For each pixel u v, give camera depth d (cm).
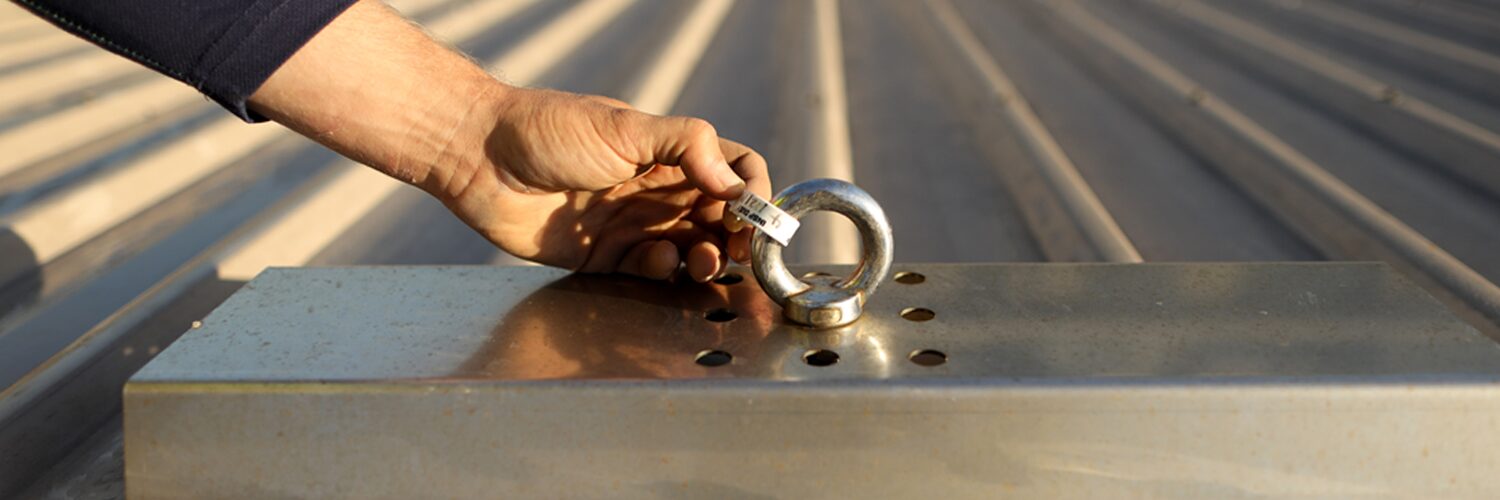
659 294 94
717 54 239
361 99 89
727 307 91
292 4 83
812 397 76
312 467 78
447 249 138
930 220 146
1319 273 95
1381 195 159
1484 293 124
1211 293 91
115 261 129
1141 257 137
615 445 77
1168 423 76
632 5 288
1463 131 191
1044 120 198
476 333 85
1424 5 316
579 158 91
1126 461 77
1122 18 302
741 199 85
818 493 78
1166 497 77
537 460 77
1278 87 225
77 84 183
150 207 145
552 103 90
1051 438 76
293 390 76
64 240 134
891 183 160
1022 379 76
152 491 78
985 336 84
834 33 265
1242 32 283
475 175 95
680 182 100
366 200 151
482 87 92
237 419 77
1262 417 76
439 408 76
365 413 77
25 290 121
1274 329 84
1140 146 182
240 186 153
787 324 87
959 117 195
